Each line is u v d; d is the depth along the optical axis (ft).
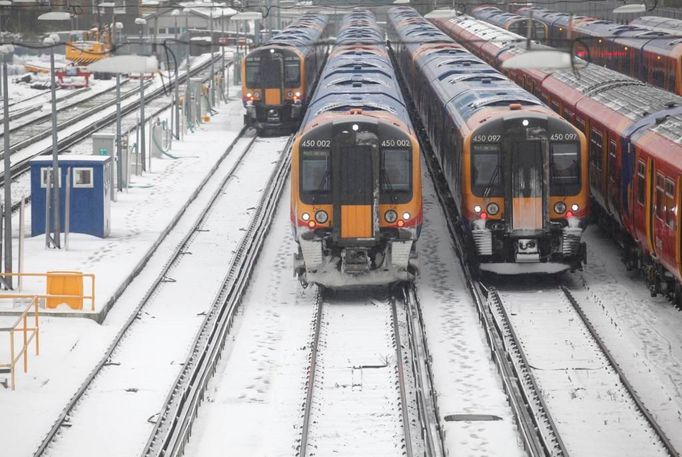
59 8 492.13
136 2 570.46
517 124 185.16
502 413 135.95
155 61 155.74
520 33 440.04
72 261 207.92
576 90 250.98
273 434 130.52
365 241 179.32
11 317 174.40
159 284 197.26
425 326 172.35
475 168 188.55
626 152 200.64
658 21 371.97
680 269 169.78
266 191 287.07
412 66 366.43
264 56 382.22
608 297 187.21
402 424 131.85
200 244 230.07
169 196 278.46
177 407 134.00
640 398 140.15
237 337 167.73
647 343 162.30
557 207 187.52
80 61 566.36
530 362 154.10
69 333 166.91
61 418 131.85
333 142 178.50
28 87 573.33
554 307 180.65
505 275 201.46
